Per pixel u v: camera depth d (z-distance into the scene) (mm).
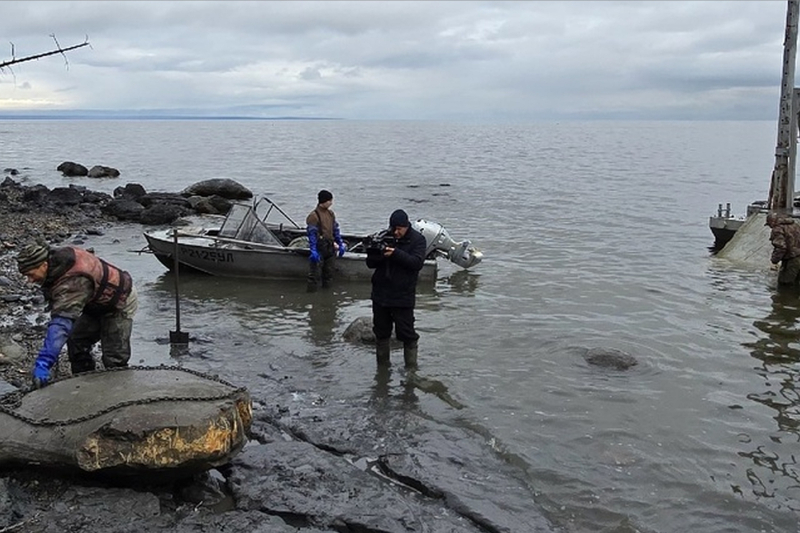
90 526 4824
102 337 6508
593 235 19562
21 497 5098
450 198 29641
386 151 73812
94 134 138375
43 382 5711
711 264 15422
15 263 14258
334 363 9070
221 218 23219
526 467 6352
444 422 7293
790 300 12250
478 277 14180
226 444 5406
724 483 6164
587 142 106000
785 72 16141
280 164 52844
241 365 8898
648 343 9883
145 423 5117
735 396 8070
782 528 5500
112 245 17734
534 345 9789
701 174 43188
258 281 13742
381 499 5574
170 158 60188
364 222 22938
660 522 5566
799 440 6988
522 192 31984
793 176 16547
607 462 6500
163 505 5281
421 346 9758
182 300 12336
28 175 41844
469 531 5305
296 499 5496
